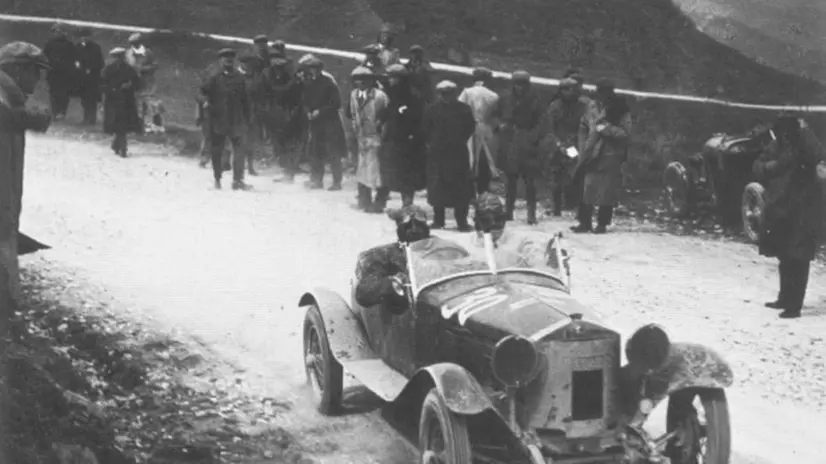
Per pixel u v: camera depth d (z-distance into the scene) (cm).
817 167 1058
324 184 1686
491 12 2311
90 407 671
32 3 2550
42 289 941
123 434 649
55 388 668
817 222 1023
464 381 526
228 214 1386
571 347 530
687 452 570
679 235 1427
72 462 600
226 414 704
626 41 2270
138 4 2584
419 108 1405
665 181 1560
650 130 1969
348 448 658
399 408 632
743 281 1161
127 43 2462
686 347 567
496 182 1784
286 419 702
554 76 2192
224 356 823
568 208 1619
